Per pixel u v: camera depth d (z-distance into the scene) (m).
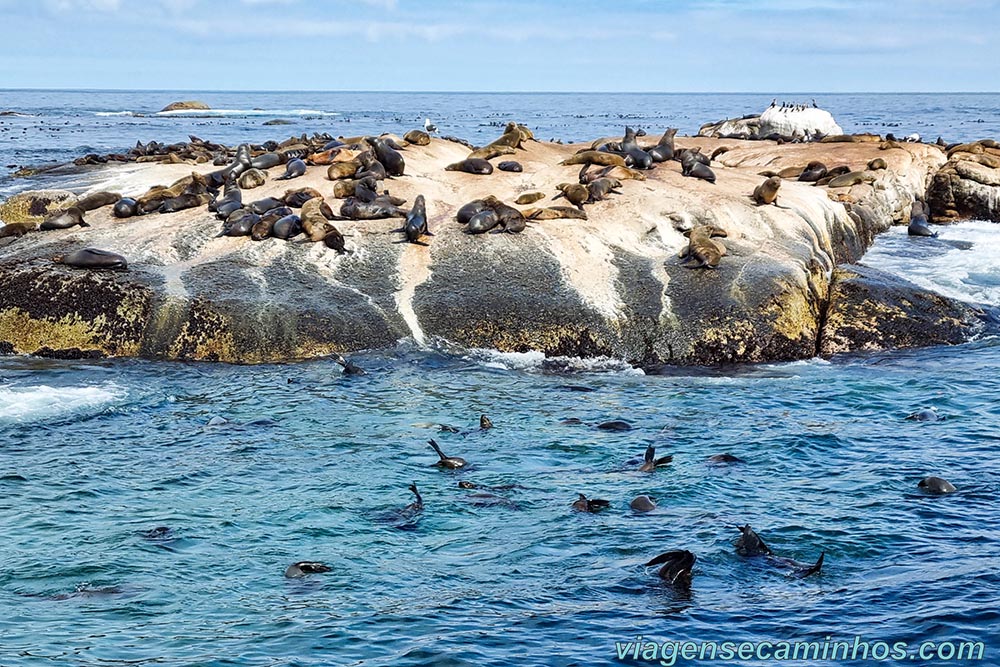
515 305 19.39
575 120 111.44
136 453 14.11
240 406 16.19
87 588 9.97
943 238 30.98
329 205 23.38
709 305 19.45
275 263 20.42
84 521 11.68
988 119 104.69
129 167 33.09
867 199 31.55
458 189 24.73
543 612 9.55
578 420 15.67
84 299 19.05
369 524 11.71
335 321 18.94
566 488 12.88
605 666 8.57
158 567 10.49
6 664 8.36
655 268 20.62
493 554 10.90
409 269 20.39
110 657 8.55
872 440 14.89
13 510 11.96
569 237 21.48
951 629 9.16
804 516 11.95
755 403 16.72
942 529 11.56
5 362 18.31
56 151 56.41
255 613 9.50
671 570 10.26
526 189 24.89
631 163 27.14
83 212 23.20
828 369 18.78
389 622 9.30
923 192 34.84
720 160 37.69
